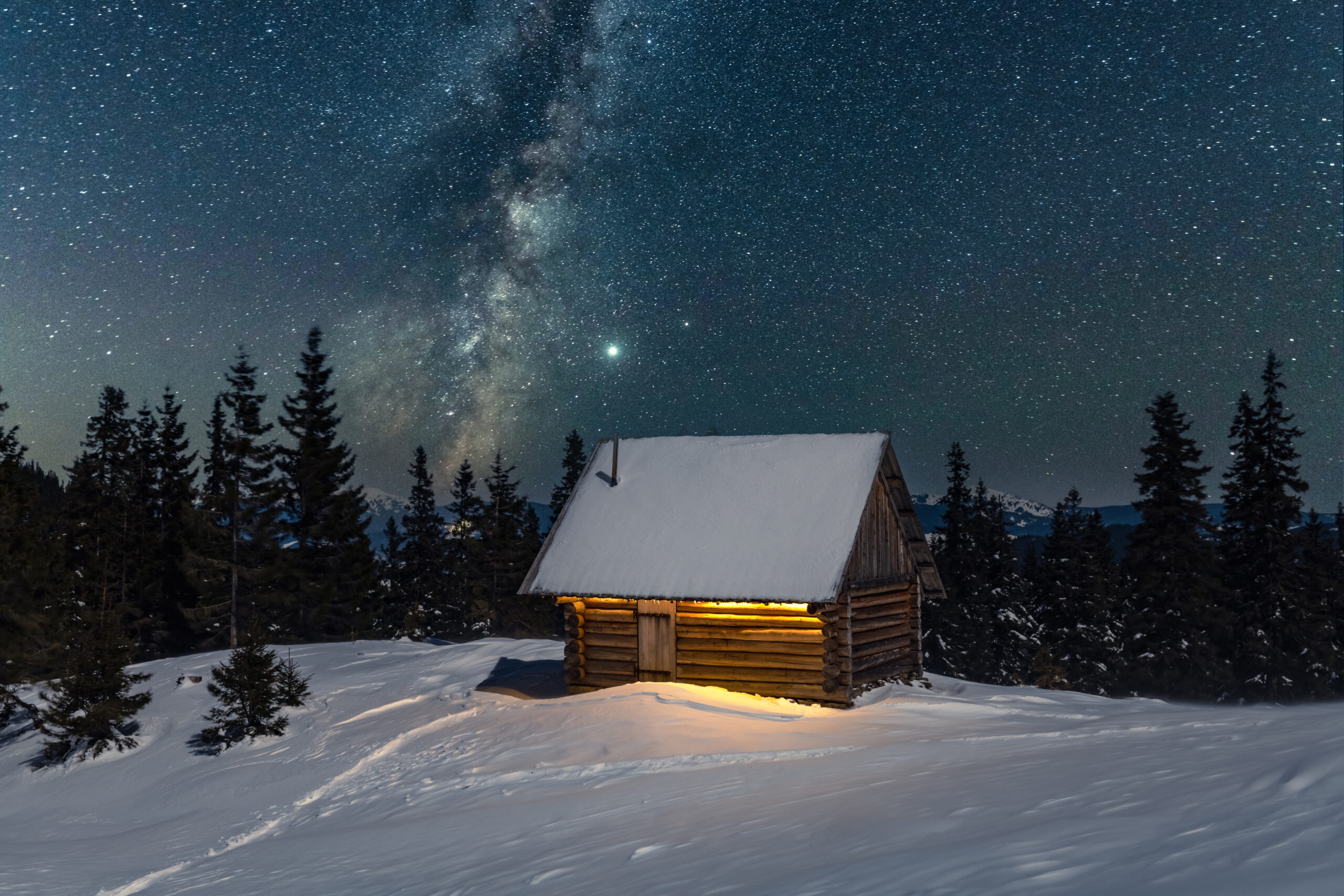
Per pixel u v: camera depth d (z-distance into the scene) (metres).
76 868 11.89
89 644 22.70
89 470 48.72
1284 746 6.32
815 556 18.59
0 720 26.72
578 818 9.13
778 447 21.66
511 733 16.17
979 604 50.06
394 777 14.80
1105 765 7.05
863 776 9.04
